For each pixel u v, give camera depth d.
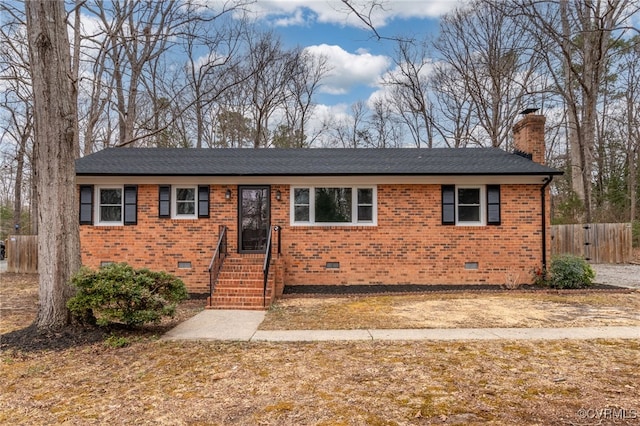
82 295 7.04
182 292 8.07
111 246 12.54
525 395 4.45
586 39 20.03
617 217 26.58
